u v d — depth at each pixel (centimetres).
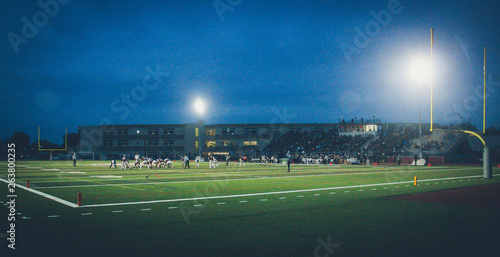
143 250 683
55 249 691
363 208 1156
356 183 2039
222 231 837
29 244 726
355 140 6425
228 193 1561
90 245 718
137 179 2378
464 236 786
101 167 4362
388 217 1004
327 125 8319
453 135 5616
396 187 1812
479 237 776
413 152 5438
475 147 5456
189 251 676
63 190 1700
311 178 2430
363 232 826
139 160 4322
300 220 963
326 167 4281
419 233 812
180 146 8981
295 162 6091
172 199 1373
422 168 3872
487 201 1314
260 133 8638
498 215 1031
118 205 1224
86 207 1184
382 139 6050
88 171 3431
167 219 980
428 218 986
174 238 773
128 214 1055
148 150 9019
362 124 7044
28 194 1543
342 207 1175
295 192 1595
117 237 782
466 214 1049
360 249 687
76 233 820
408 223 922
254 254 657
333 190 1675
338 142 6538
